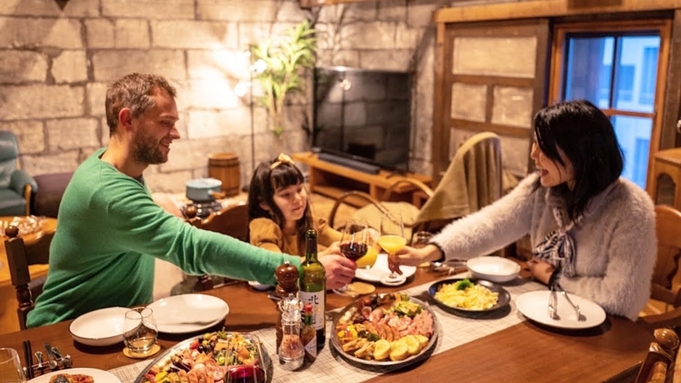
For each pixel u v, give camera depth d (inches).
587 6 141.5
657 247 73.7
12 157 181.5
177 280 140.6
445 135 188.1
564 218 71.2
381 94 205.0
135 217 63.3
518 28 160.2
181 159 218.7
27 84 186.9
